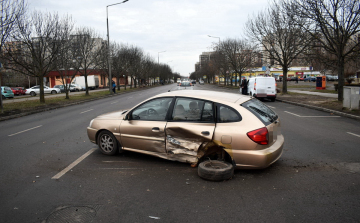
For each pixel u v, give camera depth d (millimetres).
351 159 5391
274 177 4473
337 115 11883
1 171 4973
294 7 15375
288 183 4215
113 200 3697
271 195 3799
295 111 13617
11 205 3600
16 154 6164
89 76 52875
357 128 8727
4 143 7438
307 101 17250
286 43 23562
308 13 14312
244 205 3510
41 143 7258
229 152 4391
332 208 3400
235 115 4477
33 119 12797
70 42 22828
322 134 7875
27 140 7750
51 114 14680
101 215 3289
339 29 14352
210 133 4477
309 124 9641
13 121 12359
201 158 4852
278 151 4551
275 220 3129
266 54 26031
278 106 16266
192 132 4609
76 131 8938
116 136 5547
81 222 3131
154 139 5043
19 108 16500
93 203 3617
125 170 4879
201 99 4766
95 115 13305
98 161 5430
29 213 3371
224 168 4320
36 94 38344
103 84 63281
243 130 4324
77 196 3842
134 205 3541
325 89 30797
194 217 3213
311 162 5223
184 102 4898
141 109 5336
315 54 15766
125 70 45750
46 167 5156
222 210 3379
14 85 54500
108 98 28062
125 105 18219
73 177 4590
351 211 3314
